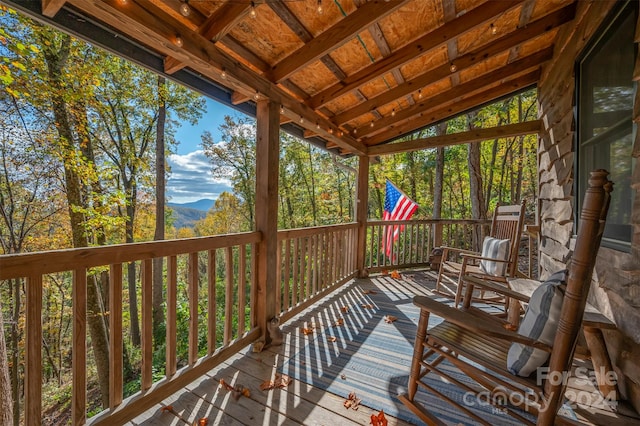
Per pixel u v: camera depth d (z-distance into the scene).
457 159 10.52
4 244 5.59
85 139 6.03
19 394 5.60
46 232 6.06
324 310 3.07
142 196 8.61
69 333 7.34
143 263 1.51
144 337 1.52
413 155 11.23
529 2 2.09
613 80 1.62
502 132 3.54
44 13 1.32
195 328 1.82
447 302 3.33
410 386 1.57
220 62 1.82
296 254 2.88
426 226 6.13
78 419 1.24
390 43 2.32
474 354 1.37
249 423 1.45
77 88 5.46
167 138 9.27
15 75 4.62
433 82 2.85
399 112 3.67
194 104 9.25
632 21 1.41
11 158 5.27
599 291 1.75
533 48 2.87
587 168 2.00
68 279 7.25
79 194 5.61
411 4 1.97
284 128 3.40
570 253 2.25
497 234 3.35
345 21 1.91
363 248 4.45
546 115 3.00
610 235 1.63
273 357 2.11
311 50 2.08
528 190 10.55
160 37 1.46
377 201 11.87
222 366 1.98
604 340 1.64
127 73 7.22
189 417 1.49
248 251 9.48
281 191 12.64
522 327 1.23
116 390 1.39
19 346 5.76
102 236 6.37
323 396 1.66
